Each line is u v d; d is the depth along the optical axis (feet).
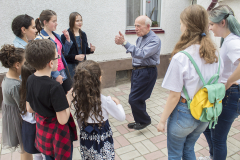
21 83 5.02
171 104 4.51
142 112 8.80
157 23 16.79
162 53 17.06
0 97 11.21
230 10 5.10
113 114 4.80
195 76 4.25
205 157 7.12
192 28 4.25
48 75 4.49
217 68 4.50
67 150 4.72
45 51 4.18
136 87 8.43
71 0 12.46
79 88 4.40
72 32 10.75
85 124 4.66
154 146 8.10
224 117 5.63
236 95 5.42
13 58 5.02
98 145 4.63
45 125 4.60
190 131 4.69
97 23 13.69
